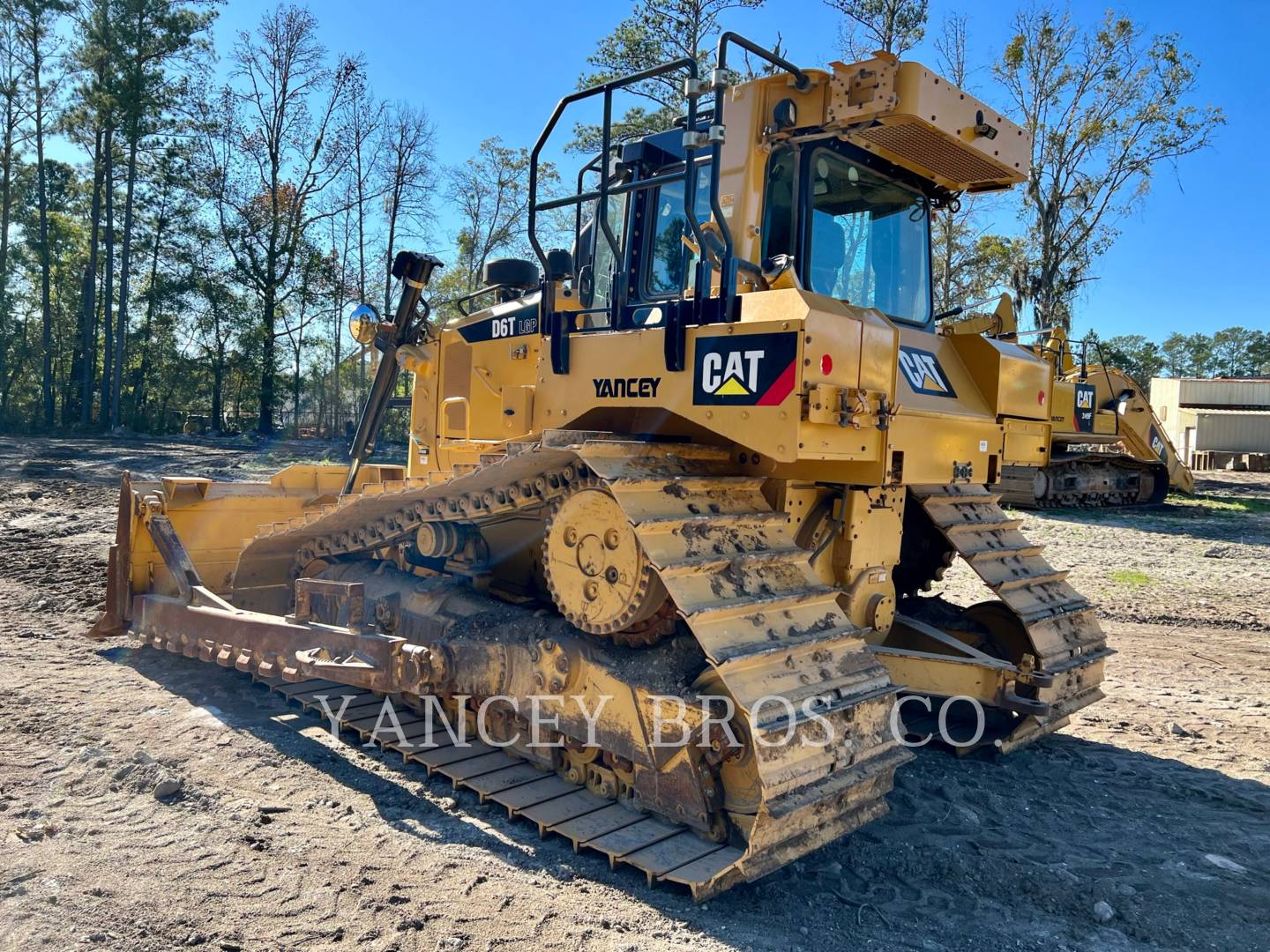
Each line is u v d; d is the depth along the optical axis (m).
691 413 3.89
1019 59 29.14
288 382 38.25
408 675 4.44
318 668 4.70
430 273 6.11
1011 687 4.89
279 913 3.17
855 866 3.78
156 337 38.38
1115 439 19.67
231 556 6.77
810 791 3.37
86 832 3.71
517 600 4.95
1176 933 3.33
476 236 41.16
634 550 3.67
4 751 4.52
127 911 3.12
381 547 5.59
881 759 3.72
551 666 4.14
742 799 3.57
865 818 3.74
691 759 3.60
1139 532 15.38
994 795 4.55
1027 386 5.39
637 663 3.87
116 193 38.06
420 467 6.15
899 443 4.23
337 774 4.48
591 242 5.29
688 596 3.35
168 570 6.13
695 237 3.92
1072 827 4.26
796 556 3.88
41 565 9.40
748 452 4.29
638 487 3.62
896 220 5.06
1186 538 14.76
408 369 6.32
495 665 4.40
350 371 42.06
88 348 35.91
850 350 3.79
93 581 8.70
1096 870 3.80
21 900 3.15
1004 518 5.48
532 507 4.40
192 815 3.92
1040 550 5.54
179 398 41.50
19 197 40.12
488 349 5.55
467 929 3.13
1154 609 9.48
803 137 4.24
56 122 35.06
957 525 5.09
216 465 21.83
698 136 3.79
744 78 4.39
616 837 3.69
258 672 5.12
